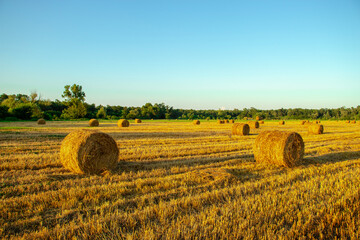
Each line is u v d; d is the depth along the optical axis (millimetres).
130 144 16125
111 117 78375
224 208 5211
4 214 4992
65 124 38969
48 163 9641
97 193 6250
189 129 31844
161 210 5109
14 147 13562
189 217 4773
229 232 4281
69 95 87250
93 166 8703
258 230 4352
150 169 9172
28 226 4559
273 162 10266
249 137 21703
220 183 7195
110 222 4668
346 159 11594
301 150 10430
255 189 6715
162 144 16484
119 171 8844
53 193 6133
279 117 116062
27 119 54031
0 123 39812
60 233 4188
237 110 132625
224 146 15438
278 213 5066
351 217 4965
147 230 4289
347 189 6531
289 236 4160
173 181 7203
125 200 5797
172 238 4051
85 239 4059
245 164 10273
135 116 86250
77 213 5078
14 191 6324
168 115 102625
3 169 8695
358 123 56688
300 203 5637
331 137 21766
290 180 7676
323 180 7422
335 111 116500
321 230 4438
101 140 8930
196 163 10328
